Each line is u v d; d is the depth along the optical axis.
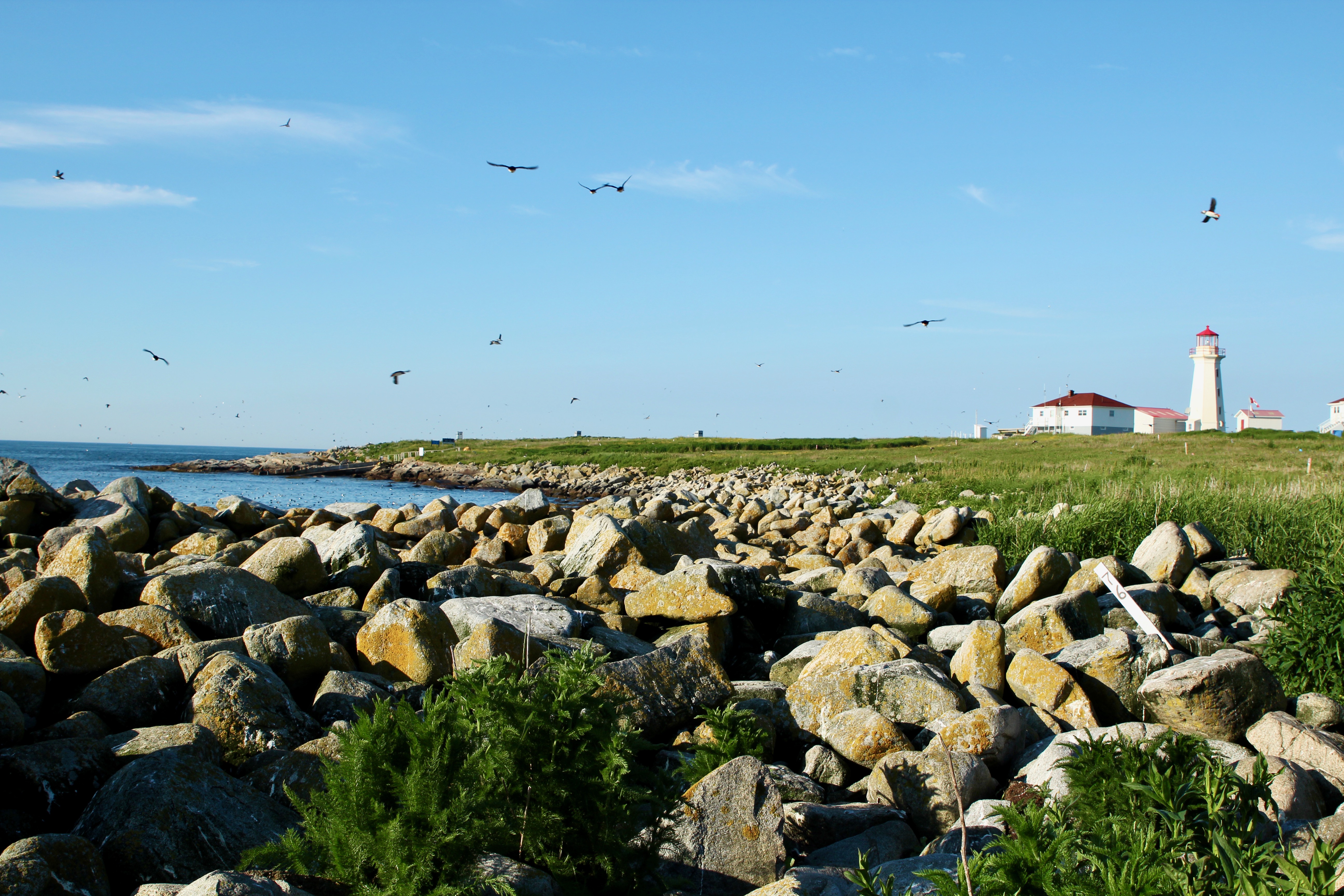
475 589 10.44
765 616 10.83
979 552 12.53
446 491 55.94
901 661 7.80
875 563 12.89
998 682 8.09
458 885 3.49
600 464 70.62
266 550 10.42
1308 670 8.21
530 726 3.97
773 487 41.31
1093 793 4.06
